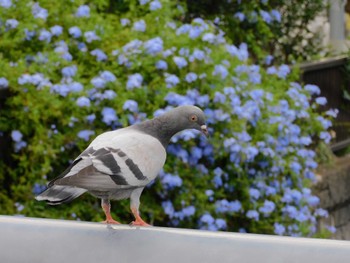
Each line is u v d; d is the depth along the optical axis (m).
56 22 11.55
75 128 10.42
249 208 11.27
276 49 17.02
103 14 12.01
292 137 12.12
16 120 10.54
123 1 12.95
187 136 10.30
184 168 10.81
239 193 11.40
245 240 3.86
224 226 10.73
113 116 10.28
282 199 11.52
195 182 10.84
